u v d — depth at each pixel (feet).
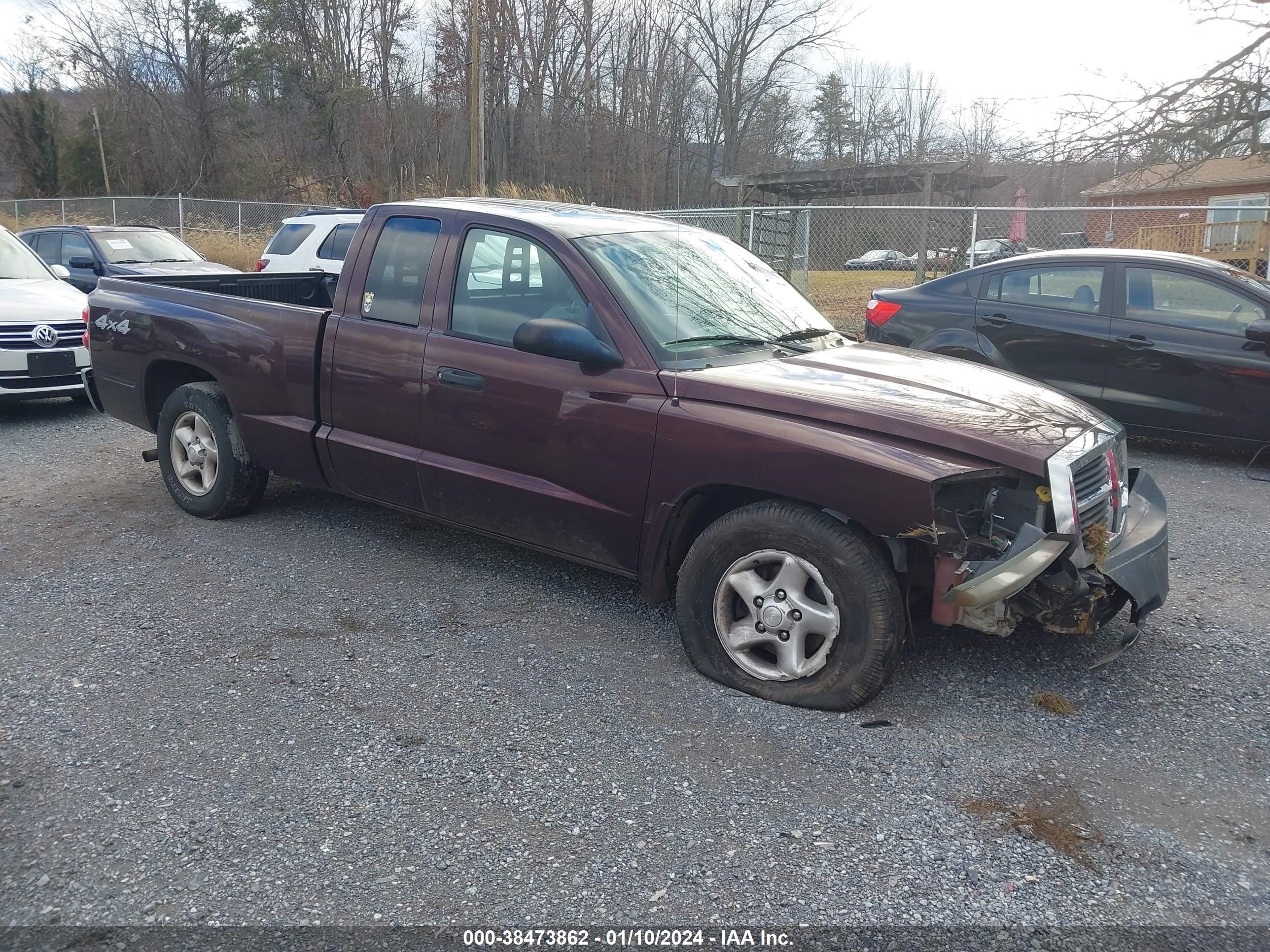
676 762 10.71
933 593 11.36
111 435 27.04
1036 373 26.43
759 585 12.12
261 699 12.09
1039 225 55.42
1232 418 23.99
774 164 150.00
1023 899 8.60
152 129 146.30
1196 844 9.43
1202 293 24.43
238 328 17.48
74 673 12.73
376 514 19.57
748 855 9.14
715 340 13.92
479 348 14.44
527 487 14.08
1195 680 12.90
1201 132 35.68
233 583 15.90
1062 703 12.03
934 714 11.82
